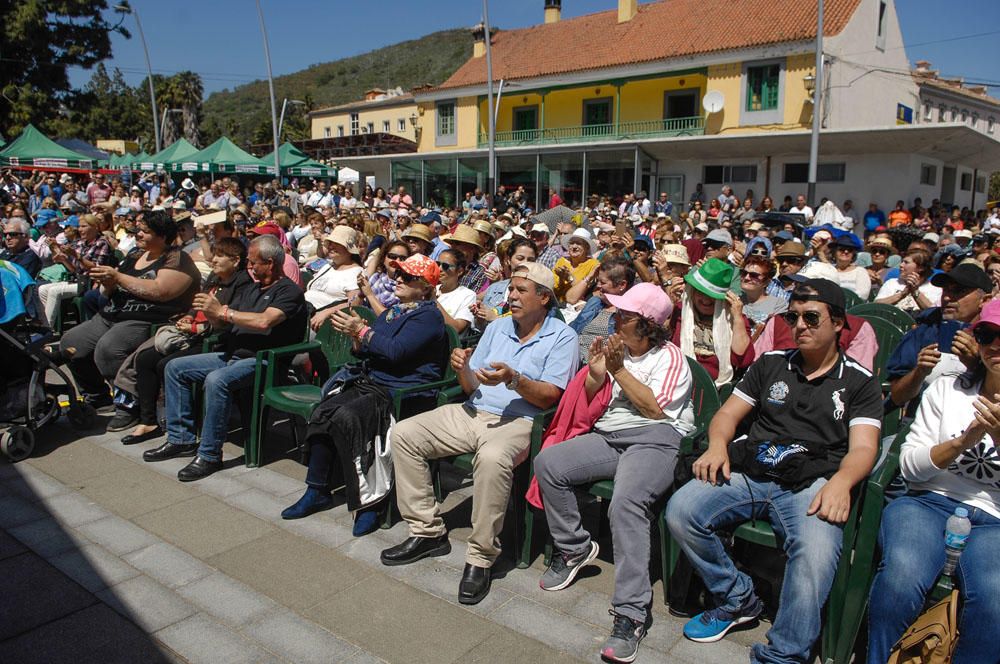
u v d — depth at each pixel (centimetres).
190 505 439
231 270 543
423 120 3644
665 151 2459
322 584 355
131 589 347
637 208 2241
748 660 300
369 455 402
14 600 337
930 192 2334
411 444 378
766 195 2372
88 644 306
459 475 495
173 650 303
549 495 349
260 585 353
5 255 843
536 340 398
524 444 367
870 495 288
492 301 619
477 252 733
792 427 316
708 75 2667
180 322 540
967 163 2639
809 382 320
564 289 675
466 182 3002
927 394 309
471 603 339
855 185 2211
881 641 275
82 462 503
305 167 3042
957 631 263
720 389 420
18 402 507
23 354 514
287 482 474
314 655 301
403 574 366
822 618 301
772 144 2244
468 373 399
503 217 1439
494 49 3612
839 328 315
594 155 2612
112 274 541
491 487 348
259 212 1662
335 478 475
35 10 3447
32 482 470
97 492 455
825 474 303
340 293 671
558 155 2708
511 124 3341
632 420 358
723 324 432
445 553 388
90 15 3662
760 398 333
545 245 792
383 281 650
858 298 620
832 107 2484
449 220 1608
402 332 434
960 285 390
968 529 269
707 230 1173
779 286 578
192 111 6378
